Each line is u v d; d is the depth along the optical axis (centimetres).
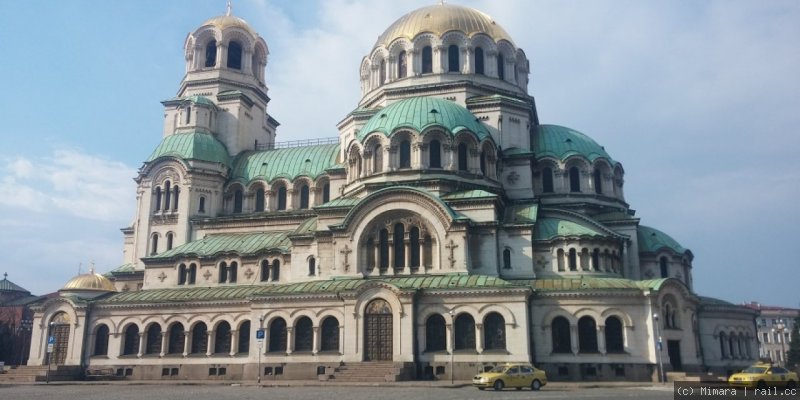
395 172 6831
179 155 8331
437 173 6769
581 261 6431
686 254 7644
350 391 4531
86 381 6391
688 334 6081
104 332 6938
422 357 5734
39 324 7038
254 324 6253
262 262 7169
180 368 6525
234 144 9019
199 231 8150
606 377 5703
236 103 9162
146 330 6769
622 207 7975
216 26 9594
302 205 8288
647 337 5788
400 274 6278
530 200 7338
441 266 6212
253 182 8419
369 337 5831
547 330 5856
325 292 6038
